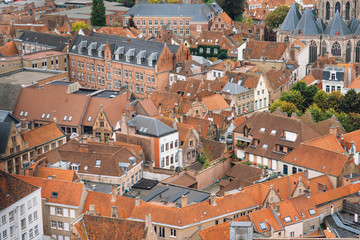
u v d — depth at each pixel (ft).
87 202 655.35
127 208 643.86
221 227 602.03
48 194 653.30
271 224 623.77
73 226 579.48
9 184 615.98
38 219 640.58
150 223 577.84
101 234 581.53
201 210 634.84
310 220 649.20
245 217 623.77
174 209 629.10
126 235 576.20
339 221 653.30
